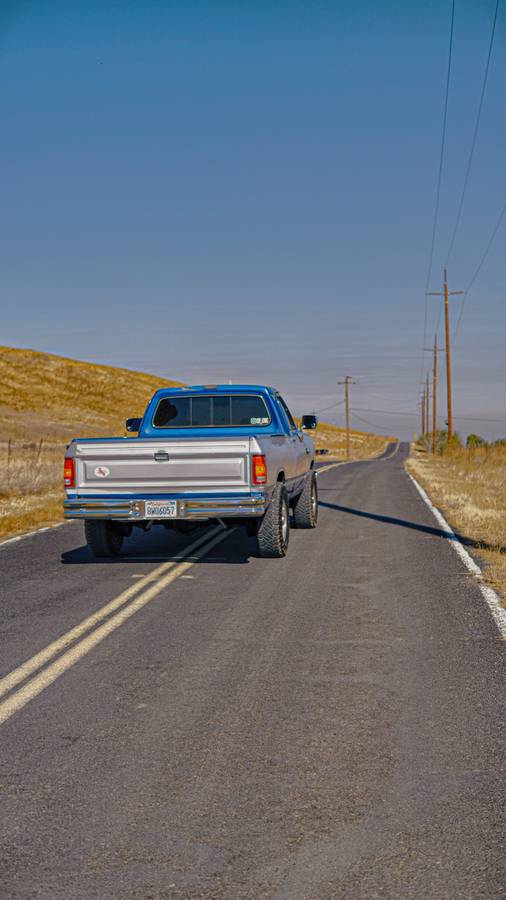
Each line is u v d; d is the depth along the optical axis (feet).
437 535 44.50
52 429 265.95
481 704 17.46
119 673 19.89
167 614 26.00
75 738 15.83
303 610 26.48
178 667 20.33
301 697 18.01
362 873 10.92
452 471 117.08
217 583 31.17
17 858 11.41
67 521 54.03
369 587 30.27
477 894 10.43
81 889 10.63
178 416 42.16
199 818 12.49
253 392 41.86
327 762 14.55
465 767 14.26
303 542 42.39
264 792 13.37
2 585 31.24
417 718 16.67
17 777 14.10
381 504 63.77
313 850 11.51
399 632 23.57
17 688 18.85
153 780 13.89
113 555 37.76
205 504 33.91
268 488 35.12
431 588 29.94
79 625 24.64
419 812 12.61
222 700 17.88
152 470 34.09
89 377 386.11
